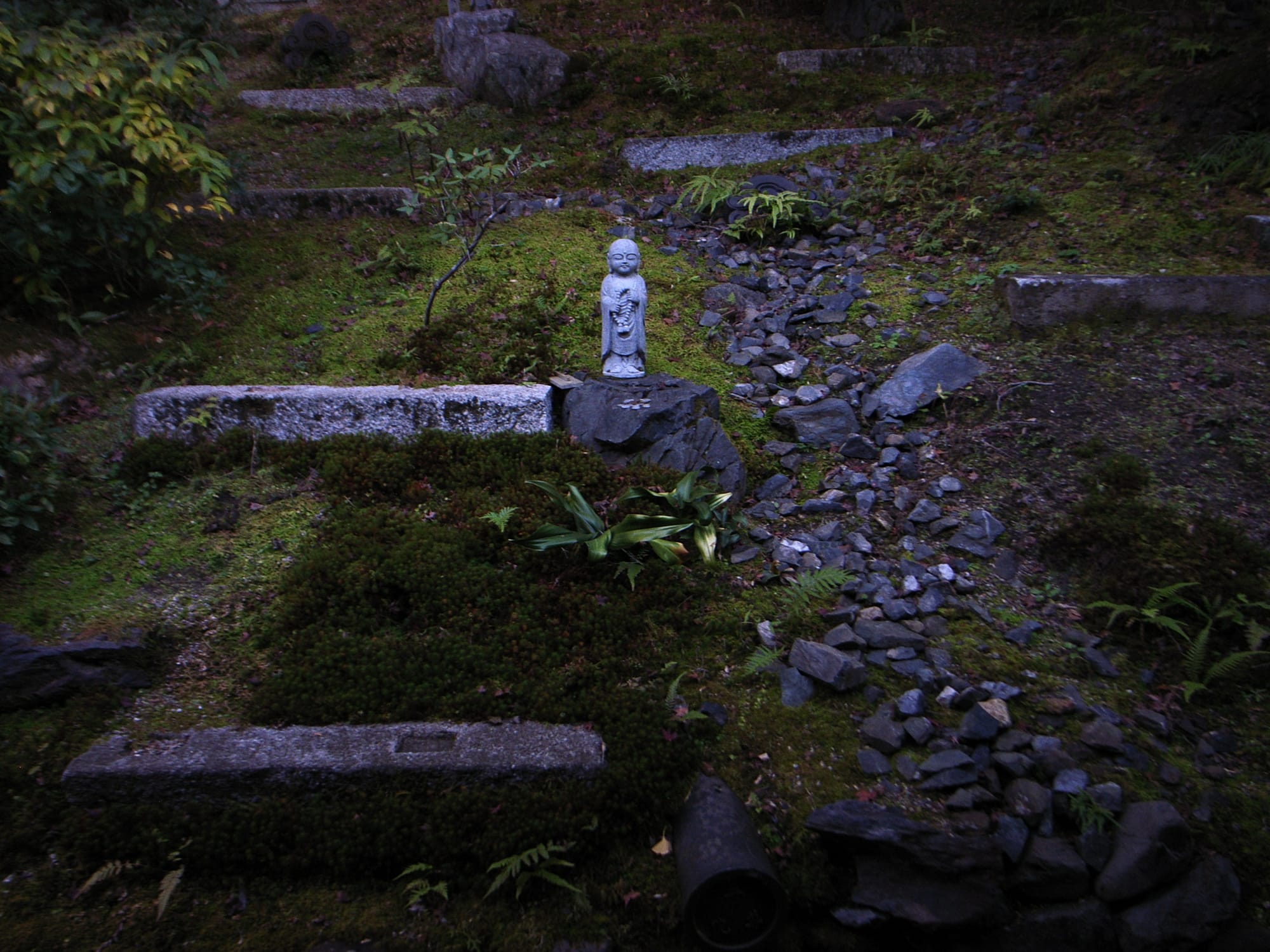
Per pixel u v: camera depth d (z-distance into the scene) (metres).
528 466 4.42
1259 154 6.38
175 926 2.83
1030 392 4.81
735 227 6.46
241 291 5.70
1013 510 4.23
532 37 8.56
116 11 6.31
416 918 2.88
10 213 4.69
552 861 2.89
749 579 4.02
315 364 5.14
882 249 6.30
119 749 3.13
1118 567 3.80
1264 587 3.61
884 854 2.95
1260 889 2.93
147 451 4.43
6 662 3.33
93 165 4.63
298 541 4.08
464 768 3.05
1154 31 8.36
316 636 3.60
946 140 7.45
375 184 7.14
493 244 6.22
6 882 2.92
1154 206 6.25
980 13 9.70
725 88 8.38
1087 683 3.48
